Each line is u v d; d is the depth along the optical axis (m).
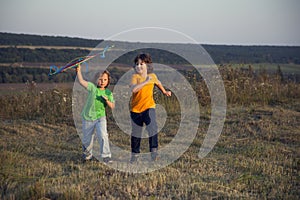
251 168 6.44
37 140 8.71
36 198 5.02
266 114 10.70
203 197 5.18
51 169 6.44
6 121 10.76
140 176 6.08
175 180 5.89
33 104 11.55
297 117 10.34
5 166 6.41
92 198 5.07
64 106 11.38
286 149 7.74
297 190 5.50
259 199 5.14
